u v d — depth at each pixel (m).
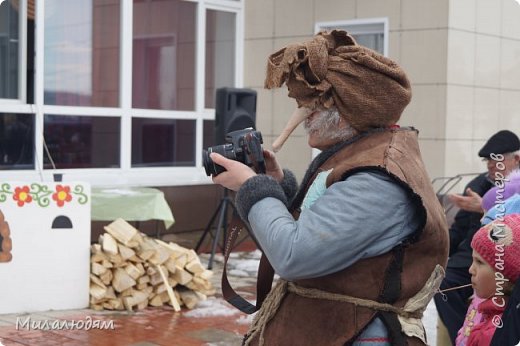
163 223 9.96
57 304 6.36
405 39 10.08
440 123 9.87
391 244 2.30
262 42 11.12
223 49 11.03
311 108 2.47
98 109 9.58
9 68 8.90
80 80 9.45
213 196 10.53
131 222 9.65
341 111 2.45
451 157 9.92
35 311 6.29
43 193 6.27
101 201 7.45
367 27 10.42
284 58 2.45
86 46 9.49
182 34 10.50
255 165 2.57
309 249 2.24
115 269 6.56
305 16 10.84
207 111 10.75
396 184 2.30
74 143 9.40
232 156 2.55
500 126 10.54
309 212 2.32
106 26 9.68
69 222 6.37
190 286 6.76
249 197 2.38
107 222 9.32
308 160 10.73
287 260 2.27
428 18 9.90
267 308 2.54
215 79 10.93
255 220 2.36
